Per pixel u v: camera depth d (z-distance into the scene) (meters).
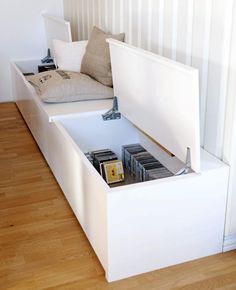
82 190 2.07
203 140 2.05
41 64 4.36
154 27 2.38
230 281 1.83
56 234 2.18
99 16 3.32
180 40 2.12
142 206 1.77
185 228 1.89
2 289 1.79
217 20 1.79
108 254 1.79
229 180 1.89
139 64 2.14
